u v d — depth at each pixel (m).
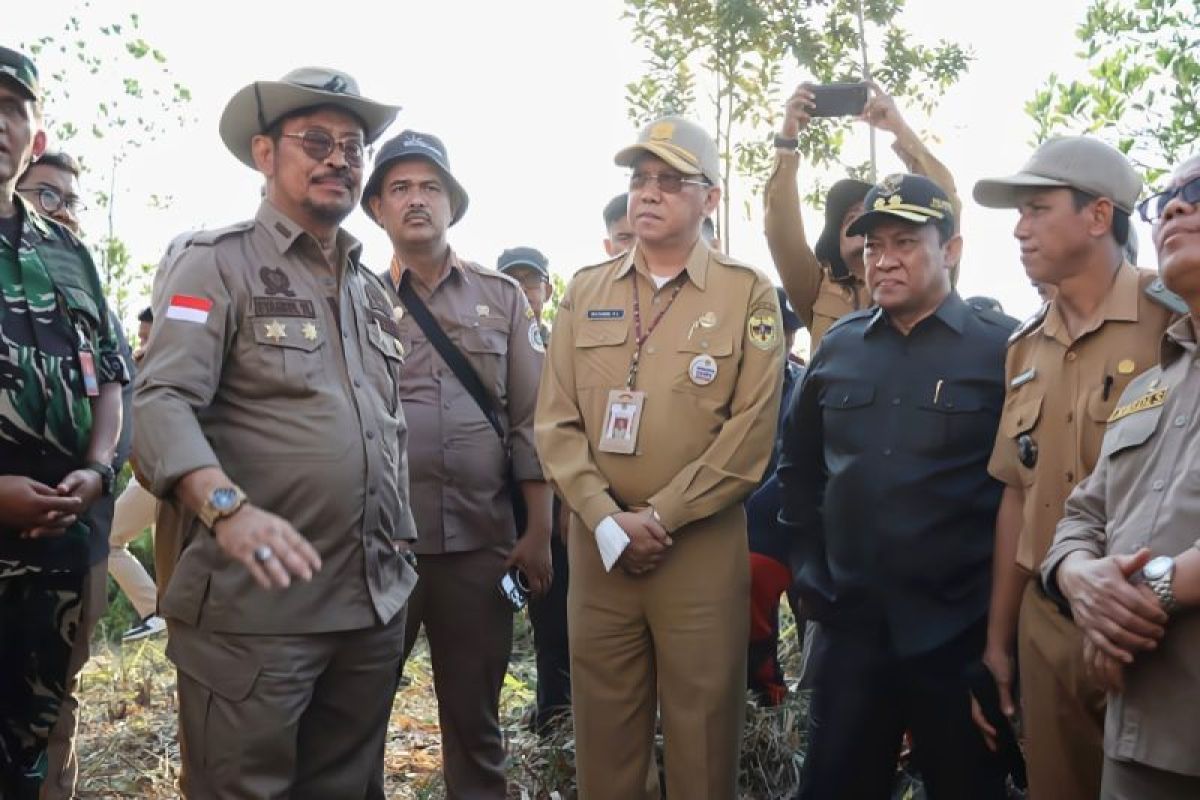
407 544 3.37
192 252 3.00
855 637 3.32
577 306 3.72
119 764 4.70
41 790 3.53
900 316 3.35
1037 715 3.01
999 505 3.25
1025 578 3.15
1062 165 3.01
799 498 3.56
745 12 6.75
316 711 3.17
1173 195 2.56
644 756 3.61
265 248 3.09
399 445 3.31
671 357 3.55
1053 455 3.02
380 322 3.33
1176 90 4.97
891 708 3.34
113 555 6.27
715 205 3.74
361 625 3.09
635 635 3.54
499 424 4.20
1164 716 2.44
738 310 3.57
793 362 5.29
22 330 3.17
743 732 3.81
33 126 3.25
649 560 3.41
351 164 3.14
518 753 4.60
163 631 6.36
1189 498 2.47
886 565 3.24
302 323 3.06
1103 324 2.98
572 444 3.59
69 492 3.16
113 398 3.44
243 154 3.27
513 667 6.08
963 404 3.24
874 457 3.27
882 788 3.38
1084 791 2.98
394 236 4.11
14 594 3.23
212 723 2.96
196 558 2.97
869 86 4.32
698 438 3.52
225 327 2.97
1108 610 2.47
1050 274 3.03
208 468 2.76
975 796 3.26
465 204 4.28
